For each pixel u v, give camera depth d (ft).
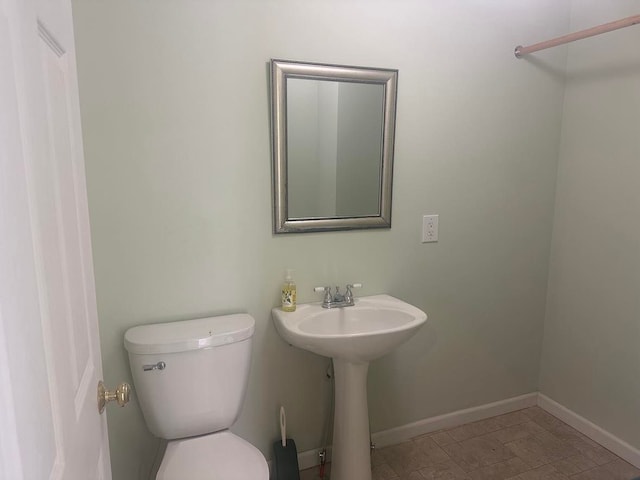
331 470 6.02
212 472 4.46
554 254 7.71
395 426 7.15
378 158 6.21
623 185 6.50
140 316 5.35
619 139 6.51
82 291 2.84
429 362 7.20
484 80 6.70
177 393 4.91
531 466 6.58
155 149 5.12
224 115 5.35
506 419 7.80
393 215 6.49
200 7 5.07
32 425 1.69
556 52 7.10
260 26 5.36
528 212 7.43
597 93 6.77
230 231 5.61
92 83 4.79
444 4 6.26
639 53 6.15
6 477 1.43
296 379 6.32
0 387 1.41
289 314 5.75
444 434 7.36
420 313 5.71
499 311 7.57
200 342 4.87
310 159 5.84
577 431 7.43
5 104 1.54
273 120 5.54
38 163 1.95
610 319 6.84
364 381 5.72
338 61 5.80
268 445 6.34
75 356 2.53
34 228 1.85
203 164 5.35
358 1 5.78
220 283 5.66
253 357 6.02
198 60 5.15
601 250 6.89
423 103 6.37
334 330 5.96
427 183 6.62
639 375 6.48
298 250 6.02
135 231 5.19
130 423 5.47
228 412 5.16
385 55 6.04
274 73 5.44
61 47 2.56
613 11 6.45
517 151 7.14
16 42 1.70
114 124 4.93
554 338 7.82
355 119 5.98
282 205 5.76
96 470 2.91
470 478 6.33
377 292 6.60
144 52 4.92
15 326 1.55
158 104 5.06
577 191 7.22
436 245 6.86
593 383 7.17
